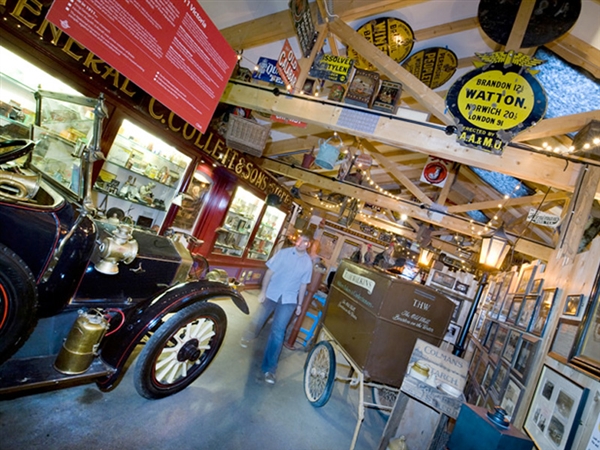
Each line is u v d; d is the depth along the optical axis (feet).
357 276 12.41
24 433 6.31
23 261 5.35
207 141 16.55
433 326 10.70
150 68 7.80
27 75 9.49
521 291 13.57
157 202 15.74
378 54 12.48
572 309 7.88
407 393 8.84
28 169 7.00
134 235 8.55
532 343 9.50
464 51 14.44
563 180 10.95
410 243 39.88
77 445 6.48
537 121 10.00
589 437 5.34
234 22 13.42
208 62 9.57
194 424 8.30
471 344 20.44
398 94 12.25
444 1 12.40
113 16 6.57
